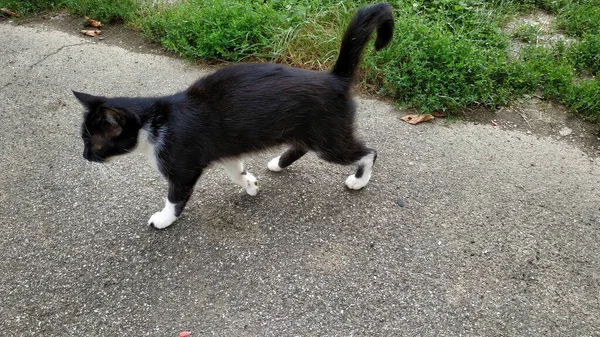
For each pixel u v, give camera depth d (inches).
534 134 37.7
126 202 31.4
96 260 27.8
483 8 48.5
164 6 51.3
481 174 34.0
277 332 24.6
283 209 31.2
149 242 28.9
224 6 47.1
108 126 25.8
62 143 35.9
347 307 25.8
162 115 26.5
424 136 37.3
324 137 28.4
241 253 28.4
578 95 39.5
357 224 30.3
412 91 40.2
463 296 26.4
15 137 36.4
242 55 45.0
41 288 26.3
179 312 25.4
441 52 40.6
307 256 28.3
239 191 32.4
